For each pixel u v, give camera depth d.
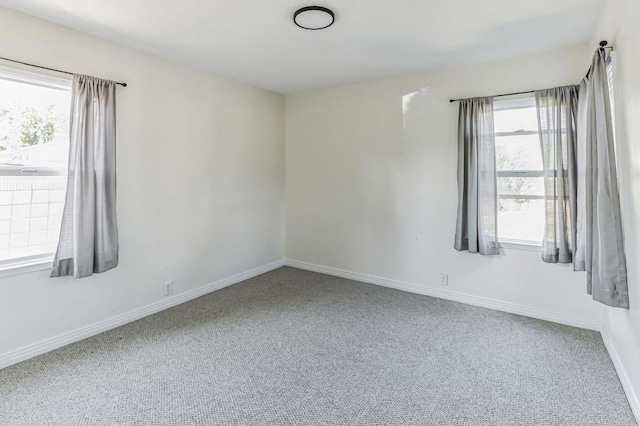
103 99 2.69
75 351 2.52
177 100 3.38
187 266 3.55
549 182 2.94
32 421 1.80
